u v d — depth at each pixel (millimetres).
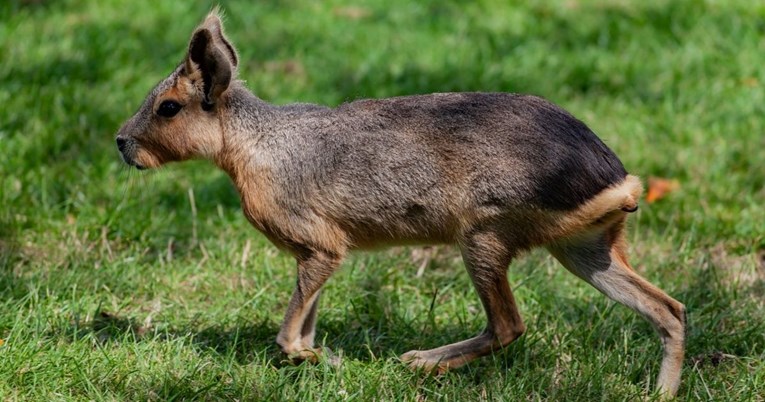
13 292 15297
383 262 16812
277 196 13570
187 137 14008
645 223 18062
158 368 13375
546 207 12703
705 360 14055
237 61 14180
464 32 25766
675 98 22266
